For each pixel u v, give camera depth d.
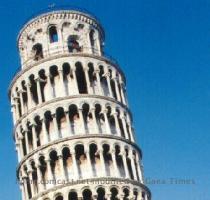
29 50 85.50
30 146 76.88
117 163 73.94
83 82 80.38
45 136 74.19
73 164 71.25
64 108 75.50
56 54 82.00
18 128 78.50
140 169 76.12
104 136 74.06
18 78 81.44
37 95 79.25
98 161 72.94
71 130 74.25
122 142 75.25
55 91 78.44
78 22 86.44
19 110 81.12
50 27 85.62
